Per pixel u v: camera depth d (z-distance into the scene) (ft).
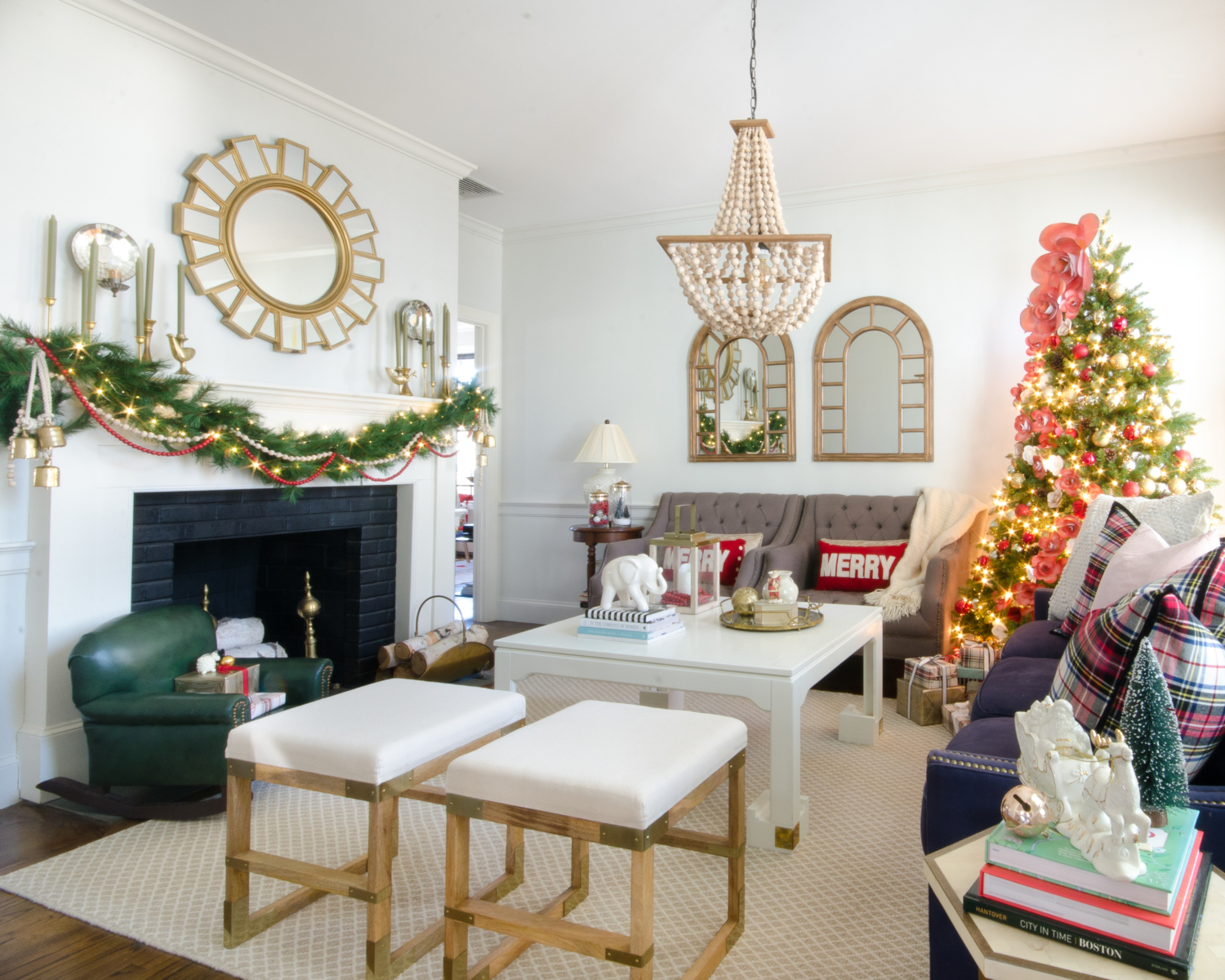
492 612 18.95
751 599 9.40
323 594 13.43
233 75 10.88
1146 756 3.67
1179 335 13.87
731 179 9.41
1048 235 12.77
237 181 10.81
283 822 8.16
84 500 9.05
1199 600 4.80
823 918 6.31
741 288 9.28
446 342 14.26
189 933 6.12
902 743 10.57
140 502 9.86
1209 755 4.62
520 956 5.83
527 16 9.89
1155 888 3.08
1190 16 9.89
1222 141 13.47
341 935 6.10
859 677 13.29
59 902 6.60
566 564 18.48
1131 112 12.60
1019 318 14.78
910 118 12.80
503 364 19.10
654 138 13.56
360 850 7.50
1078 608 8.75
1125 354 12.19
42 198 8.87
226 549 13.21
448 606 14.49
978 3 9.64
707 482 17.24
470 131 13.28
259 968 5.68
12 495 8.71
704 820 8.18
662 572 10.57
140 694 8.21
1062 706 3.65
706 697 12.92
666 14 9.84
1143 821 3.13
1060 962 3.14
